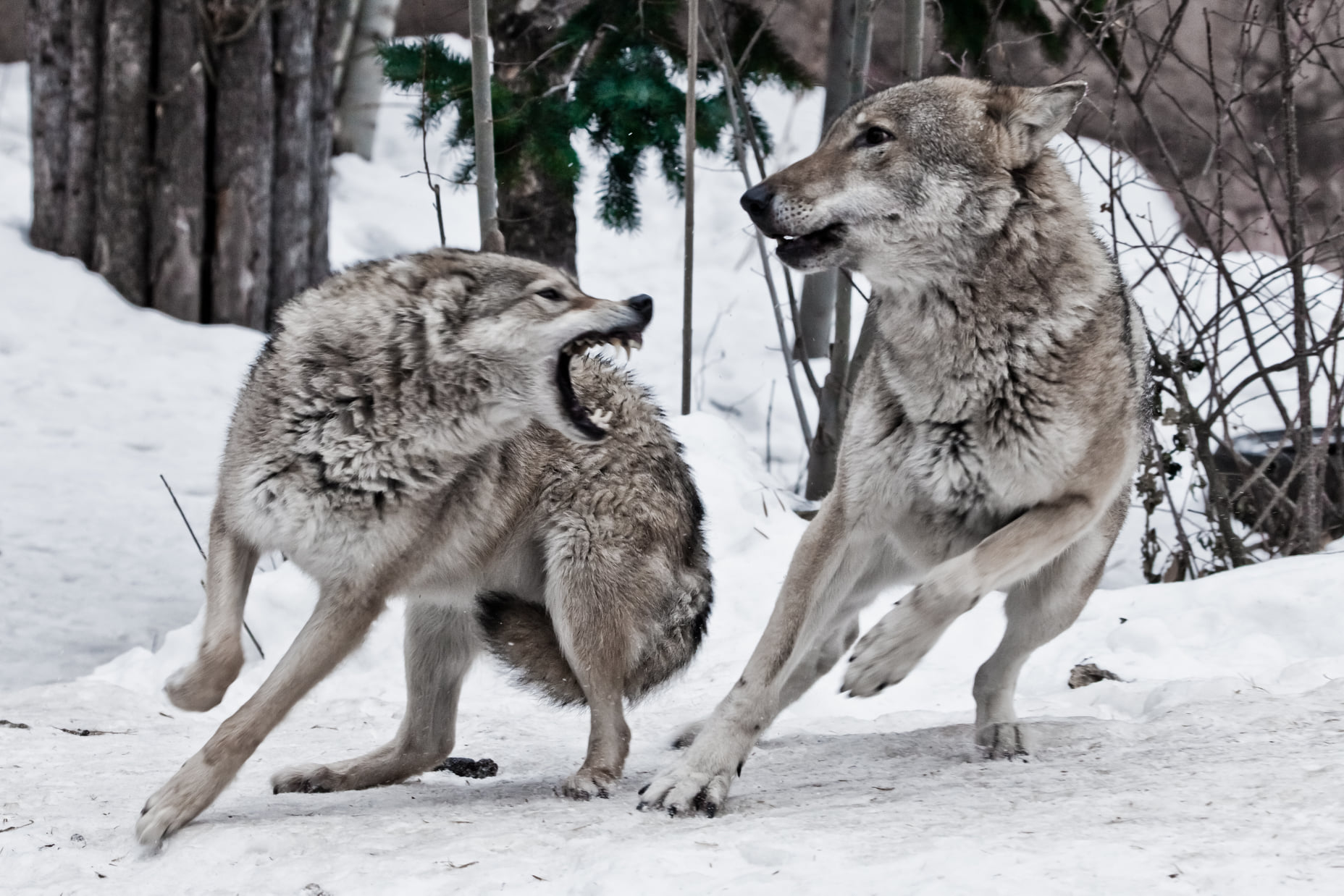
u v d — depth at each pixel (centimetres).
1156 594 1309
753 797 783
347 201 3716
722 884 543
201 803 744
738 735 792
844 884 521
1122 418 894
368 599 863
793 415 2661
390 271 873
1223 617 1241
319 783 941
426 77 1784
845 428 921
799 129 4059
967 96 880
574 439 905
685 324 1916
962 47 1991
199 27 2856
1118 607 1305
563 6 2042
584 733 1159
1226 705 888
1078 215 893
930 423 879
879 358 905
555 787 913
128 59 2861
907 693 1227
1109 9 1680
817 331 2230
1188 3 1583
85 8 2897
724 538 1647
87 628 1667
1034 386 856
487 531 941
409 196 3797
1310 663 1059
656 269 3497
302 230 3033
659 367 2884
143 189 2908
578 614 957
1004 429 862
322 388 840
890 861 546
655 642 1004
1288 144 1541
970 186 865
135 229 2916
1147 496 1569
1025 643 970
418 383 859
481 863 611
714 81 2159
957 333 866
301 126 3000
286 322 877
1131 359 920
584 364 1004
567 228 2247
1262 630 1213
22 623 1662
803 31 3388
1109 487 895
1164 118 2645
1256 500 1709
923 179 872
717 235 3750
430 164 3925
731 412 2672
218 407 2608
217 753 761
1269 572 1297
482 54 1569
